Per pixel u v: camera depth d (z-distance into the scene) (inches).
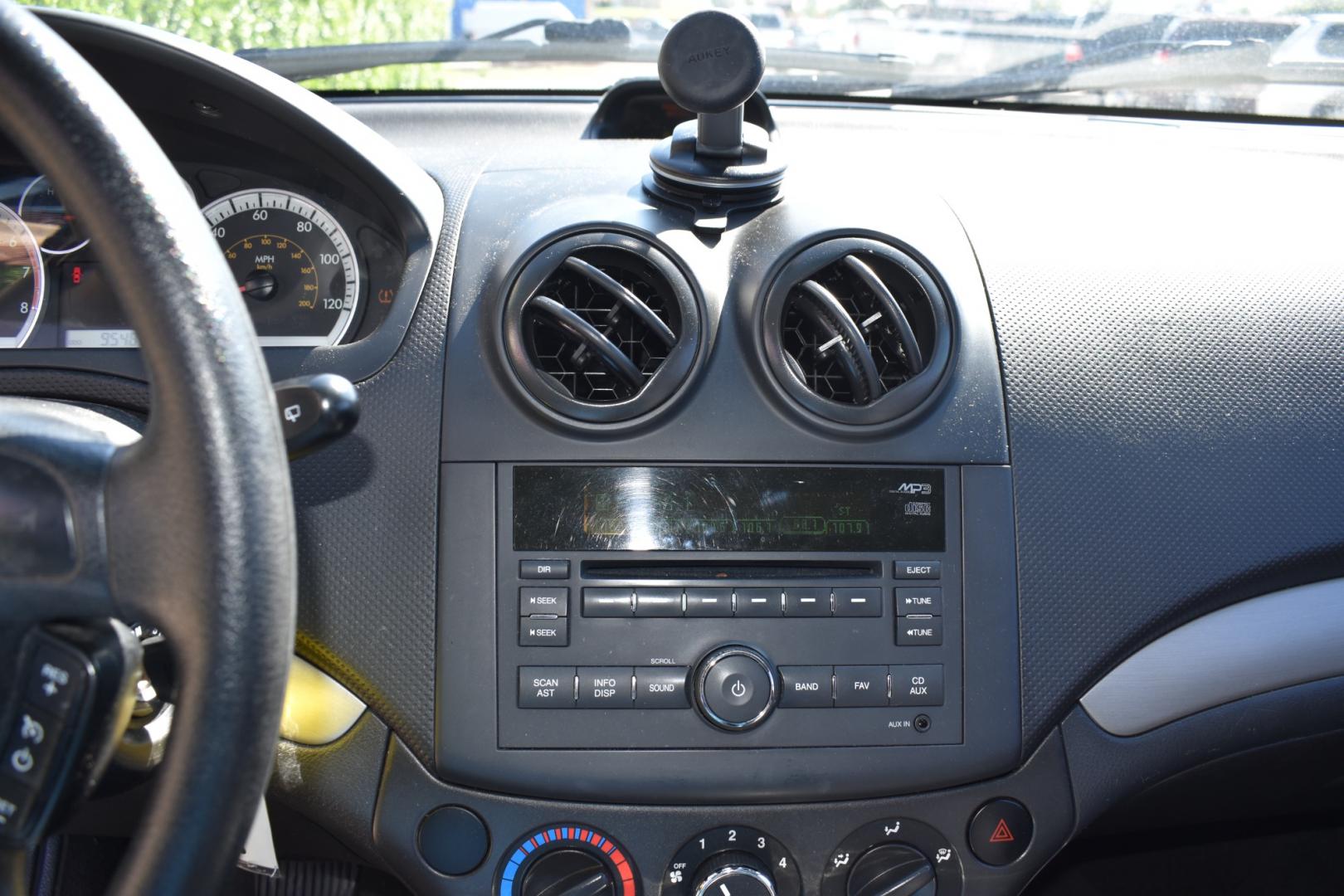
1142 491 42.8
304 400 25.4
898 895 41.5
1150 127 61.6
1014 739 41.5
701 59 41.8
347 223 46.9
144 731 30.3
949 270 43.8
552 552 40.8
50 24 42.1
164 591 22.8
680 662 40.6
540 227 43.1
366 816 41.6
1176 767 44.1
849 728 40.8
